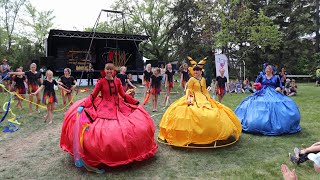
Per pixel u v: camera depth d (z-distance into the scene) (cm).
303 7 3472
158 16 4112
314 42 3694
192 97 645
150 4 4103
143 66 2461
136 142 496
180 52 3706
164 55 4228
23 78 1108
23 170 504
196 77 664
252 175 470
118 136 480
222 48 2805
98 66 2420
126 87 1157
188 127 596
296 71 3428
